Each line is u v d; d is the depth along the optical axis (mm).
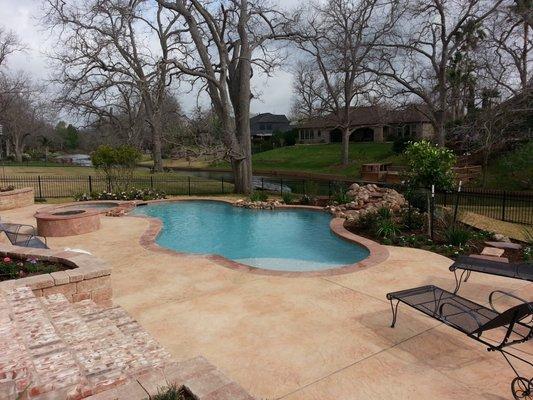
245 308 5859
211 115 26359
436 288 5090
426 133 50469
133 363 3629
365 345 4680
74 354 3719
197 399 2926
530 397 3596
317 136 64750
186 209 16672
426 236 10344
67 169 42125
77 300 5621
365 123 54312
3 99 54062
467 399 3652
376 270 7656
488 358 4363
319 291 6539
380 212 12133
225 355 4504
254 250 10742
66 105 28656
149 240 10438
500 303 5969
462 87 29328
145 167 52438
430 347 4617
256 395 3746
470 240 9828
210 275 7457
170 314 5691
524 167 24328
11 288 5023
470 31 26641
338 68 33375
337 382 3941
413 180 10805
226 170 47781
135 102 38281
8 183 26578
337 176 35219
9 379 2898
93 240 10508
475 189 22812
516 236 10695
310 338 4875
